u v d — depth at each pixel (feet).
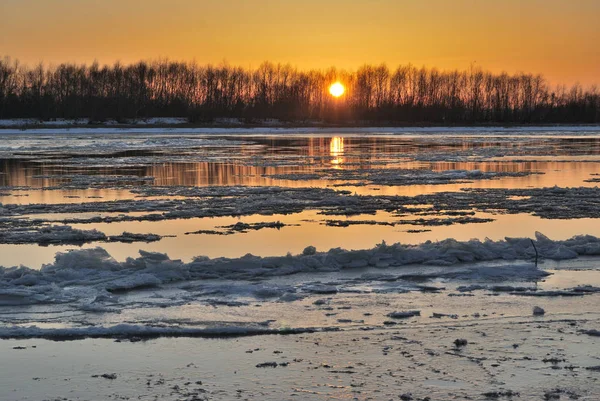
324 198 82.79
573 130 327.47
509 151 172.35
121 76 373.81
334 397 27.61
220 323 36.09
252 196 84.84
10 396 28.07
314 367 30.42
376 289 42.24
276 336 34.30
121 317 37.24
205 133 284.41
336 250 49.08
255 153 166.40
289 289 42.14
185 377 29.68
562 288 42.34
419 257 49.26
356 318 36.76
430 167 128.47
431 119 393.70
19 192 91.30
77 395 28.12
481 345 32.65
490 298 40.32
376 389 28.25
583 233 60.90
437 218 68.80
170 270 45.34
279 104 380.37
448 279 44.73
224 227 64.39
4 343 33.60
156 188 94.63
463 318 36.58
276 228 63.77
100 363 31.22
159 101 376.68
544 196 84.43
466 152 168.45
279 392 28.14
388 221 67.21
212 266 46.44
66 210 74.49
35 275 43.68
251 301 40.01
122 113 347.77
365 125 365.61
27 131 284.20
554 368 30.07
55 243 57.62
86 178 108.68
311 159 147.33
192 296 41.06
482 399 27.32
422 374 29.58
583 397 27.43
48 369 30.66
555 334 34.09
